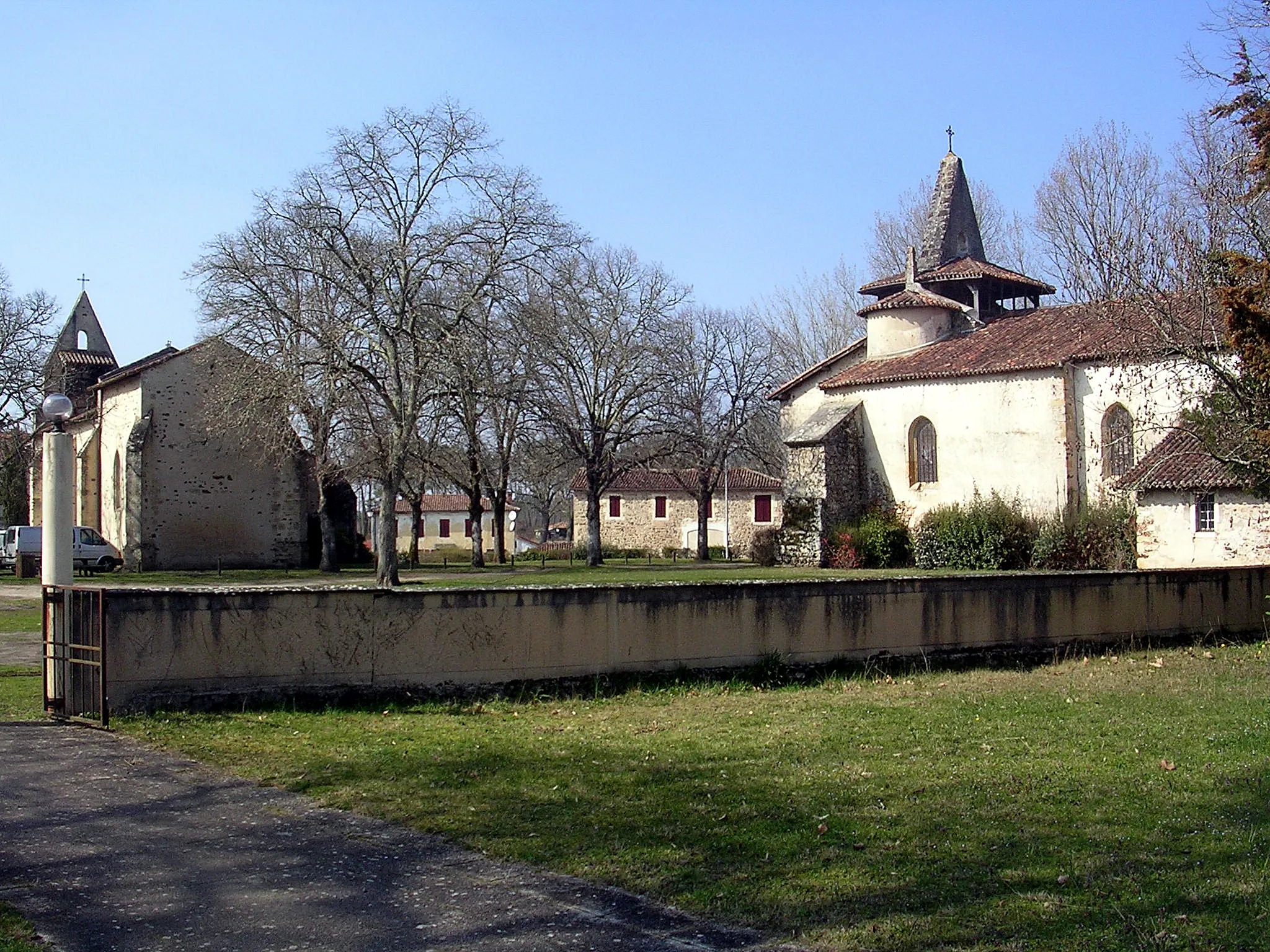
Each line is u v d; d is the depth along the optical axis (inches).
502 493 2260.1
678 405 2101.4
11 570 2092.8
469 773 397.4
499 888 280.1
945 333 1829.5
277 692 527.5
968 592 738.2
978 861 297.7
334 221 1357.0
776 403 2539.4
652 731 492.1
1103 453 1457.9
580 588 600.4
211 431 1729.8
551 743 457.7
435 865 297.0
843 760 426.9
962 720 522.3
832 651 681.6
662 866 293.7
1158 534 1192.8
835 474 1733.5
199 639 512.1
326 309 1347.2
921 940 245.3
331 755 424.5
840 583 685.9
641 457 2188.7
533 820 337.4
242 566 1951.3
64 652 502.6
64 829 324.8
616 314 2086.6
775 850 307.4
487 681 574.2
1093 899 268.5
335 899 271.4
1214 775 399.2
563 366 1957.4
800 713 547.5
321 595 537.6
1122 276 933.2
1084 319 1497.3
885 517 1697.8
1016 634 759.1
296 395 1330.0
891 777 398.0
